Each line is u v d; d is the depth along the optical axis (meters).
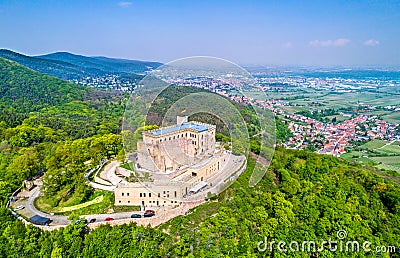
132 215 59.75
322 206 65.69
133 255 50.97
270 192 65.75
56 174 70.31
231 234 51.50
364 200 73.38
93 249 53.16
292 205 63.31
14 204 69.00
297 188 71.12
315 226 60.59
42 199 70.50
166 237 53.31
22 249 55.81
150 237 53.59
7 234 57.59
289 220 59.91
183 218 54.47
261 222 56.22
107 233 55.00
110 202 64.94
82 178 70.69
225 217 52.59
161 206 61.81
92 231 56.91
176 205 57.41
